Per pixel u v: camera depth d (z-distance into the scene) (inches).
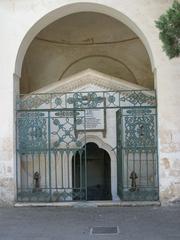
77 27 605.9
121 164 437.4
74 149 451.8
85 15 585.6
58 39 612.1
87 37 617.0
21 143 444.1
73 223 354.3
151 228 331.0
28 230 332.5
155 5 425.1
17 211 409.4
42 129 445.4
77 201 440.5
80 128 454.0
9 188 430.9
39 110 446.0
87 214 390.3
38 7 433.4
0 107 434.6
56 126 454.3
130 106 442.0
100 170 579.5
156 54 422.3
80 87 469.1
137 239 299.1
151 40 423.2
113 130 462.9
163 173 419.8
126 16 427.2
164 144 420.8
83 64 625.6
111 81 466.0
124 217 373.7
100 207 422.0
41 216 385.4
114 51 621.6
